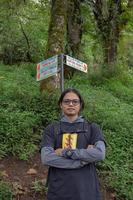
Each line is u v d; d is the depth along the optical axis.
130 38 11.09
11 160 4.50
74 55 9.10
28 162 4.52
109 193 4.15
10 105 5.45
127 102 7.82
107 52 9.94
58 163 2.75
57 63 4.54
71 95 2.92
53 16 6.25
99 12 9.79
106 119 5.60
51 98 5.69
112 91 8.48
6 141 4.69
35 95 5.83
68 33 9.05
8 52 10.41
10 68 9.14
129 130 5.40
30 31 10.95
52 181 2.79
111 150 4.82
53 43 6.13
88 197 2.73
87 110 5.79
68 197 2.72
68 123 2.90
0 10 9.88
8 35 10.41
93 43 10.49
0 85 6.74
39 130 5.09
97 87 8.38
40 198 3.95
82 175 2.76
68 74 8.70
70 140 2.83
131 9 9.90
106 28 9.91
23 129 4.91
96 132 2.88
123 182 4.26
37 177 4.29
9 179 4.15
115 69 9.52
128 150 4.91
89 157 2.74
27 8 10.62
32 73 9.04
